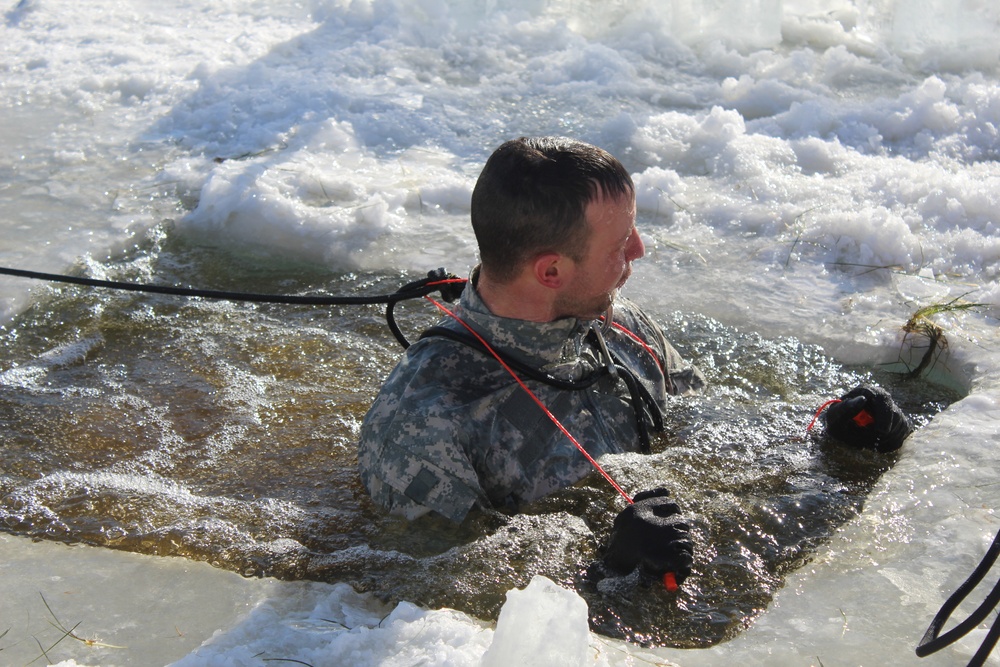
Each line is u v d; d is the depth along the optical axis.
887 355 4.10
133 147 6.19
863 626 2.65
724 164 5.69
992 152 5.76
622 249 2.97
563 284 2.98
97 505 3.31
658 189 5.33
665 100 6.66
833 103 6.34
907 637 2.60
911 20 7.23
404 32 7.61
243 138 6.20
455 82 6.98
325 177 5.54
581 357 3.35
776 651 2.59
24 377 4.10
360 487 3.38
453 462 2.99
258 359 4.21
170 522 3.22
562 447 3.23
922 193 5.18
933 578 2.81
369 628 2.66
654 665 2.55
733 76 7.04
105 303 4.64
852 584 2.82
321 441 3.66
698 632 2.68
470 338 3.13
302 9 8.39
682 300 4.53
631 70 7.02
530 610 2.24
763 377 3.99
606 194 2.86
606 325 3.34
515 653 2.20
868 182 5.37
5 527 3.21
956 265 4.68
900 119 6.02
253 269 4.99
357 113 6.44
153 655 2.64
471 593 2.85
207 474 3.50
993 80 6.78
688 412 3.66
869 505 3.14
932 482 3.22
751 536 3.03
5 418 3.83
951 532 2.98
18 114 6.67
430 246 5.04
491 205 2.90
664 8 7.75
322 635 2.58
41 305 4.60
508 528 3.06
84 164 6.00
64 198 5.59
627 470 3.26
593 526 3.08
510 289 3.02
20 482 3.46
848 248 4.82
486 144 6.11
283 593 2.88
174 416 3.85
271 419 3.82
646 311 4.45
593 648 2.53
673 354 3.82
